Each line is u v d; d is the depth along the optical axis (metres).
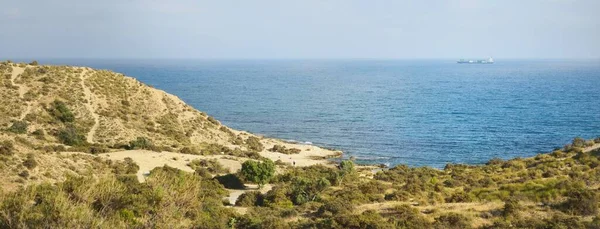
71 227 18.59
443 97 193.50
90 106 82.75
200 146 83.06
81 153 60.75
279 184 55.94
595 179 45.94
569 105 159.75
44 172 43.97
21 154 45.12
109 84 92.25
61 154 54.19
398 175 63.16
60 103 79.06
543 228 27.61
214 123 99.25
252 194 48.12
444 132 114.12
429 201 38.31
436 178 58.25
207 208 33.16
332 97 196.00
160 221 20.33
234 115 145.88
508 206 31.72
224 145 89.06
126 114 85.75
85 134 74.94
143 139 73.25
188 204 22.91
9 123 70.56
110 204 22.75
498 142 101.81
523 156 89.19
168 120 90.56
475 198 38.91
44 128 71.94
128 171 56.19
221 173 64.31
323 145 101.88
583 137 105.25
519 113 142.88
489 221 30.38
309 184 48.44
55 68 89.50
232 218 32.28
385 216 32.69
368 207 35.75
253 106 167.00
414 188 45.12
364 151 95.50
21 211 19.34
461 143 101.50
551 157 66.62
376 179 61.31
